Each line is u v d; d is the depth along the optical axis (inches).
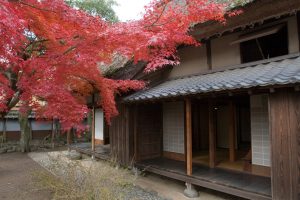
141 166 353.1
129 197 274.7
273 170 203.8
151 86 363.3
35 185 311.4
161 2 226.2
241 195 232.7
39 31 195.9
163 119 418.3
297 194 189.3
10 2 148.9
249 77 226.1
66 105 232.4
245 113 501.7
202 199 273.0
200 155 409.4
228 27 282.2
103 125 623.5
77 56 210.4
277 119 203.2
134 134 384.5
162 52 265.0
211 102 331.0
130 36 209.3
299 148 189.9
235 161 357.7
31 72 205.6
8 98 202.5
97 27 198.1
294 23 250.5
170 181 344.2
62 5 176.2
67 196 211.2
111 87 307.1
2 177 394.6
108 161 410.0
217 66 318.7
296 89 183.3
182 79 344.8
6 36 138.4
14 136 920.9
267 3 249.9
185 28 243.0
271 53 270.7
